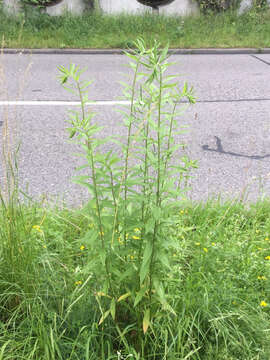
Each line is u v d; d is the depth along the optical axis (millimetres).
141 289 1978
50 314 2252
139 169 2053
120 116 5898
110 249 1987
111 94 6801
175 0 12297
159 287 1979
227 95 6961
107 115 5934
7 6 11195
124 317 2275
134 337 2244
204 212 3385
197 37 10953
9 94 6648
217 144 5160
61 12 12086
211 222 3346
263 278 2668
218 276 2604
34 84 7250
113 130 5449
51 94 6773
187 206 3389
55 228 3082
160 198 2021
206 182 4242
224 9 12375
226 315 2283
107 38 10625
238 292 2551
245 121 5895
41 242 2760
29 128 5445
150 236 1944
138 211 2023
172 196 2059
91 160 1908
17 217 2559
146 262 1911
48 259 2576
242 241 3037
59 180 4234
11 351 2119
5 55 9414
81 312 2303
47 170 4434
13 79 7434
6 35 10195
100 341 2193
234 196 3934
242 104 6551
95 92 6887
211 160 4754
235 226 3158
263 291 2625
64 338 2234
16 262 2445
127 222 1980
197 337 2248
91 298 2334
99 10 12008
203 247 2789
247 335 2303
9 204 2543
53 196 3852
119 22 11367
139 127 1862
